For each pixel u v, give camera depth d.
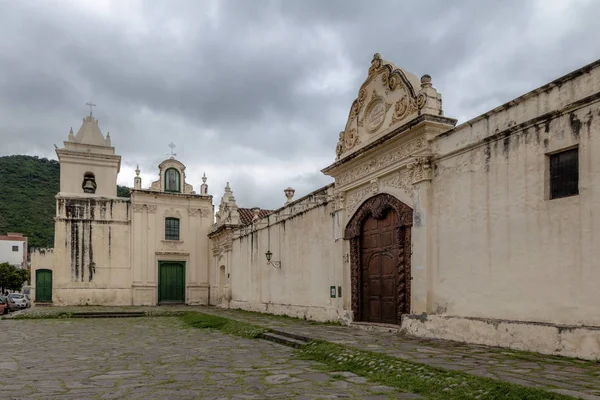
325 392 6.03
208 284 32.22
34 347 11.18
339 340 10.30
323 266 16.56
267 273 21.56
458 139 10.70
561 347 7.88
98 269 29.73
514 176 9.18
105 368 8.09
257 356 9.43
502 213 9.41
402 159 12.31
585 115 7.85
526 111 9.02
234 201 27.88
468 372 6.40
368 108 14.42
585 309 7.63
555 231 8.25
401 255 12.30
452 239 10.72
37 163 77.94
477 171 10.12
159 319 20.73
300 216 18.53
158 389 6.32
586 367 6.81
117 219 30.59
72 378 7.17
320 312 16.34
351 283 14.63
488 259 9.66
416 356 7.89
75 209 29.67
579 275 7.77
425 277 11.24
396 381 6.48
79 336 13.71
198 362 8.68
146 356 9.52
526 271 8.77
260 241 22.56
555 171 8.46
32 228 66.12
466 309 10.15
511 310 9.04
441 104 11.64
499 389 5.30
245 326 14.61
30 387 6.51
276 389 6.24
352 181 14.78
